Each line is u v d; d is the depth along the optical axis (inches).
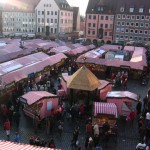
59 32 4092.0
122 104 995.9
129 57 2027.6
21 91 1126.4
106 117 874.1
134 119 977.5
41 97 949.2
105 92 1139.9
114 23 3686.0
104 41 3779.5
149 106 1014.4
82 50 2110.0
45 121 926.4
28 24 4222.4
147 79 1514.5
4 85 1083.3
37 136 852.0
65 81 1157.7
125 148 804.0
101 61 1641.2
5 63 1352.1
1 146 395.2
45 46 2150.6
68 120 969.5
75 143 796.0
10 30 4318.4
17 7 4254.4
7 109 959.0
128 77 1587.1
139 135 869.8
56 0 4042.8
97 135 795.4
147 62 1824.6
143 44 3425.2
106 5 3740.2
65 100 1123.9
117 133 871.7
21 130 885.2
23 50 1870.1
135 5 3580.2
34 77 1334.9
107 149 792.9
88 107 1040.8
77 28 4608.8
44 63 1488.7
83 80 1043.3
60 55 1734.7
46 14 4097.0
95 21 3772.1
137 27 3577.8
